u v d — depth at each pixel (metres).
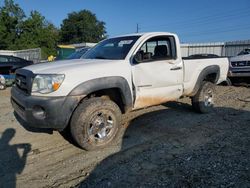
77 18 69.31
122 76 4.21
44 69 3.90
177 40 5.25
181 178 3.21
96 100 4.00
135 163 3.64
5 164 3.67
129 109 4.46
